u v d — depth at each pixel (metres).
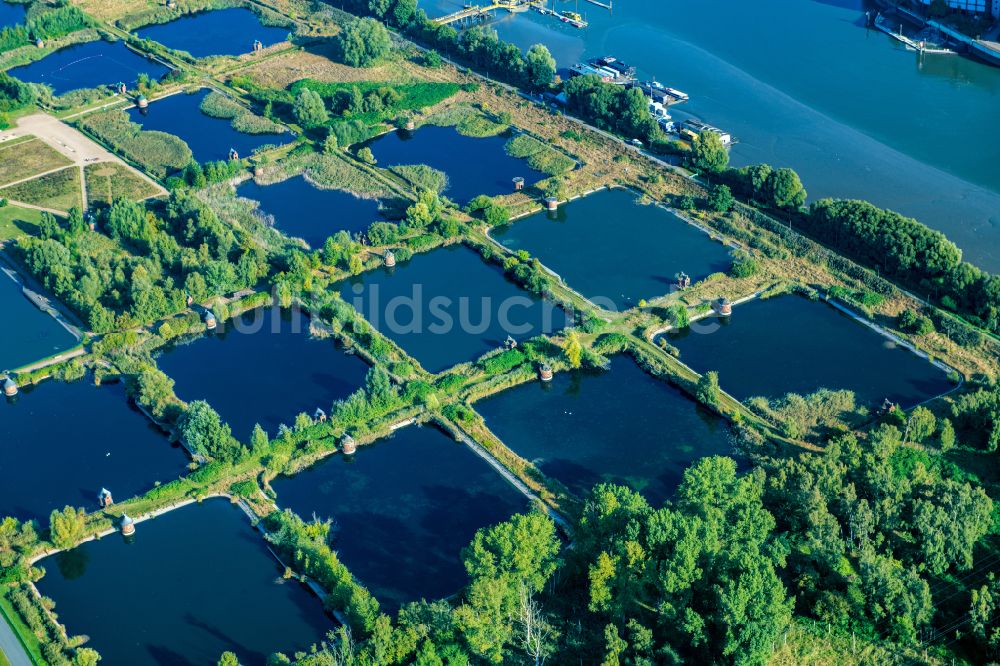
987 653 198.75
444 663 195.75
